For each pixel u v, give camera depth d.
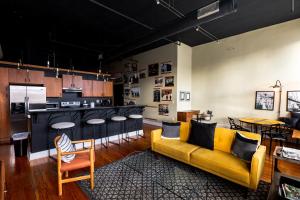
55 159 3.26
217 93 6.11
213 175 2.61
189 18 3.47
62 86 5.83
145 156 3.41
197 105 6.75
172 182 2.44
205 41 6.23
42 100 5.08
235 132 2.71
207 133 2.87
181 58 6.38
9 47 5.33
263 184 2.38
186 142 3.17
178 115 6.18
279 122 4.10
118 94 9.02
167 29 3.95
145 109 7.48
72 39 5.59
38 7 3.64
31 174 2.66
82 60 7.35
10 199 2.04
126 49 5.29
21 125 4.66
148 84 7.33
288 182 1.93
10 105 4.52
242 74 5.44
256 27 4.97
